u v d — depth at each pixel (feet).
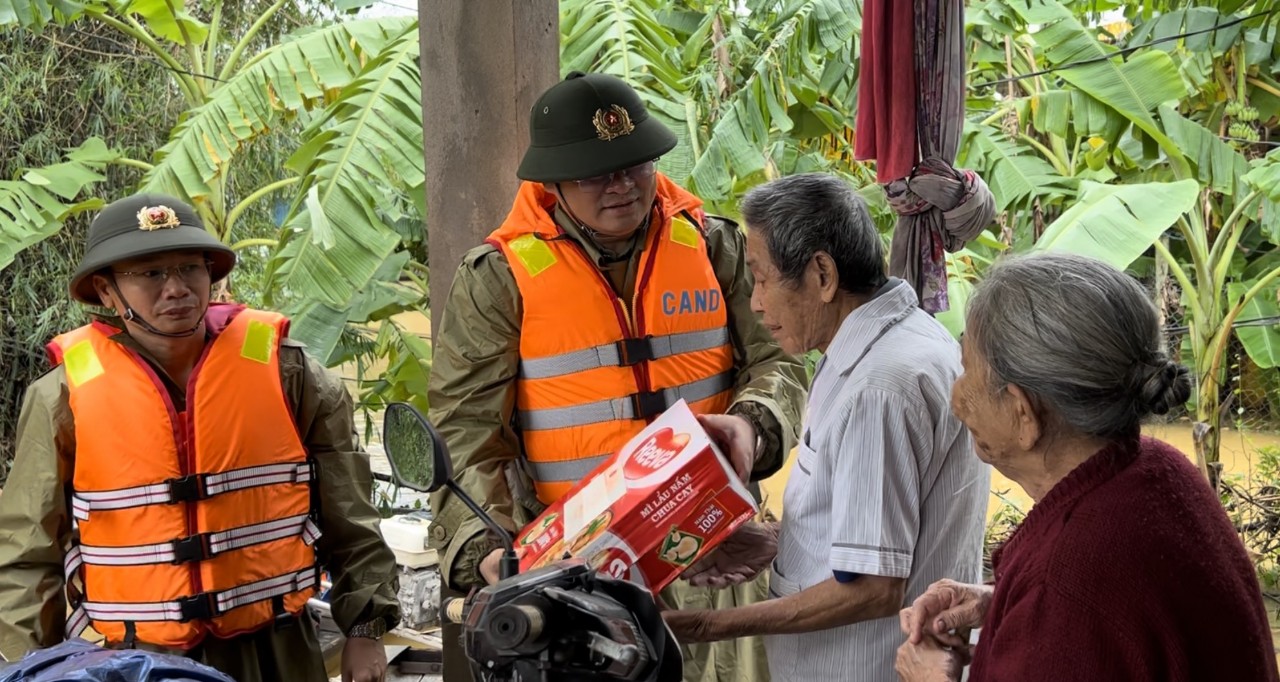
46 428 6.32
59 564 6.45
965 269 16.33
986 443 3.97
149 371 6.40
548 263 6.52
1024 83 19.03
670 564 4.80
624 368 6.59
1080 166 19.48
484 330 6.54
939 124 6.50
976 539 5.22
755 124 13.08
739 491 4.82
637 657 3.31
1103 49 16.12
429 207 8.45
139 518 6.30
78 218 21.88
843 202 5.01
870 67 6.76
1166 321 21.39
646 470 4.99
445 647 8.41
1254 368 22.30
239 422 6.50
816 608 4.96
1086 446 3.75
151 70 22.24
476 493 6.20
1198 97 19.48
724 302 7.07
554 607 3.35
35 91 21.57
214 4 19.49
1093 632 3.45
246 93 16.02
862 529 4.80
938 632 4.49
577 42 14.42
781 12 14.82
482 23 7.97
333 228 13.15
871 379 4.84
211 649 6.51
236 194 22.25
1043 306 3.63
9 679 4.07
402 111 13.79
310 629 7.05
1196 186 14.53
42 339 21.34
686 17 17.97
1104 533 3.53
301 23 23.93
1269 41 17.04
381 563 7.14
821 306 5.11
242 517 6.52
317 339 15.93
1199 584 3.46
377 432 25.40
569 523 5.07
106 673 3.90
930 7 6.40
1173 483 3.64
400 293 16.85
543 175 5.99
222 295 16.97
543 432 6.68
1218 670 3.48
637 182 6.18
